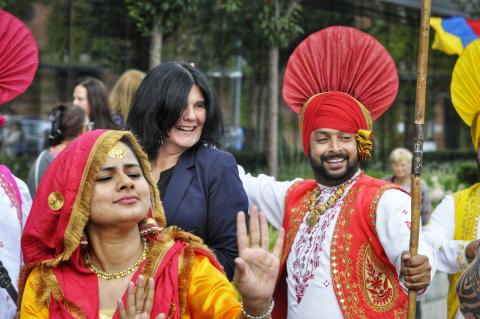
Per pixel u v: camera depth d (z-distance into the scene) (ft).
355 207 11.59
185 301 9.04
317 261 11.57
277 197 12.67
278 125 49.96
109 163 9.04
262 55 46.73
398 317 11.43
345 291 11.34
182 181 11.83
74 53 42.83
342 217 11.66
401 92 63.21
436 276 22.88
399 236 11.07
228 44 44.45
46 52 42.65
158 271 9.05
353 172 11.98
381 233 11.28
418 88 11.02
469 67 13.28
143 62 41.96
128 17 41.83
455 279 13.28
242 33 44.21
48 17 42.42
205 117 12.14
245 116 49.47
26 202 12.24
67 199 8.97
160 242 9.32
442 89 74.43
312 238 11.80
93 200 9.02
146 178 9.54
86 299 9.04
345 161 11.89
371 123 12.14
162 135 11.91
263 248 8.84
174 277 9.03
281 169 45.42
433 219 13.76
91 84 18.58
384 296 11.41
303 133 12.21
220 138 12.40
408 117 63.77
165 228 9.61
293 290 11.82
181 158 12.08
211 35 43.60
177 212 11.62
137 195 9.09
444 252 12.90
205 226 11.75
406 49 61.93
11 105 44.60
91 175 8.98
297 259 11.87
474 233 13.29
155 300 8.91
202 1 42.01
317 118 11.96
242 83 48.88
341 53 12.31
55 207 9.07
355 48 12.27
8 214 11.61
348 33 12.32
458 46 22.66
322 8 48.57
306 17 47.93
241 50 45.24
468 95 13.41
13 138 44.52
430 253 11.10
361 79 12.26
